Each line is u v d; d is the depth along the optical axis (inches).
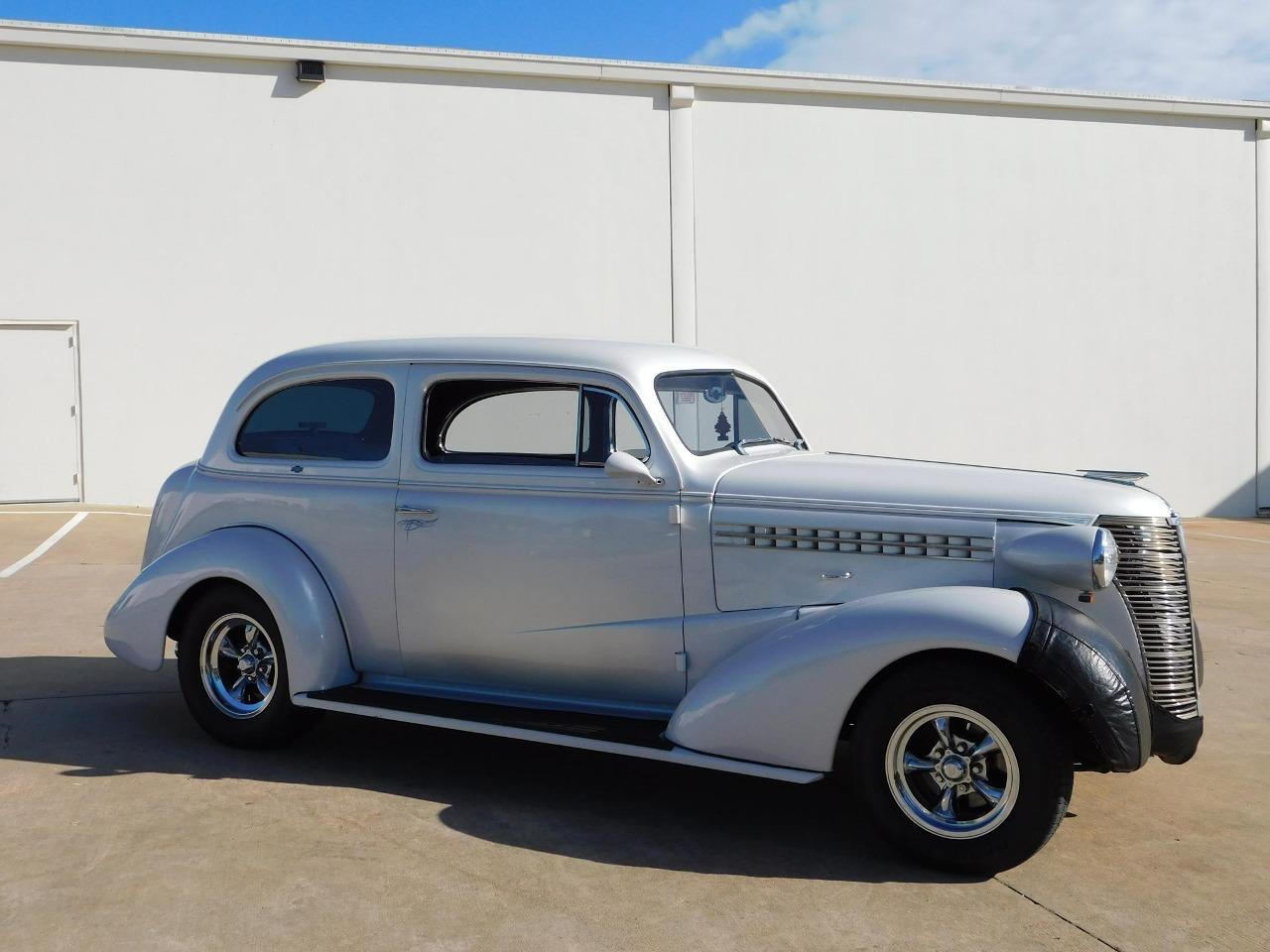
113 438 561.0
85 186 553.6
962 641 141.4
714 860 151.3
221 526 200.4
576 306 606.9
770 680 152.8
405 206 585.9
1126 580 153.3
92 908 131.6
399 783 179.6
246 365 572.1
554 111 600.4
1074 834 162.9
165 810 163.9
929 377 651.5
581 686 176.4
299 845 152.0
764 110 625.6
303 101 573.0
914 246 646.5
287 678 188.7
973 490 158.9
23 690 229.3
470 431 182.2
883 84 632.4
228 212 567.8
